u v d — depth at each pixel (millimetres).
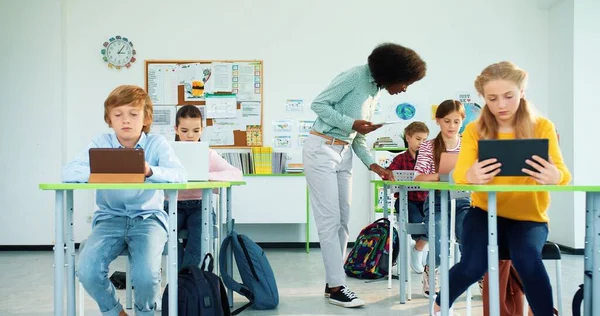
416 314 2727
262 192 5008
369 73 2896
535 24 5457
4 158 5281
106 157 1812
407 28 5453
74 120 5387
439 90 5441
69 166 1934
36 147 5285
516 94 1824
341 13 5449
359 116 2930
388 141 5215
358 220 5418
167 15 5410
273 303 2854
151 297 2023
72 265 2002
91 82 5387
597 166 4953
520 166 1657
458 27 5465
